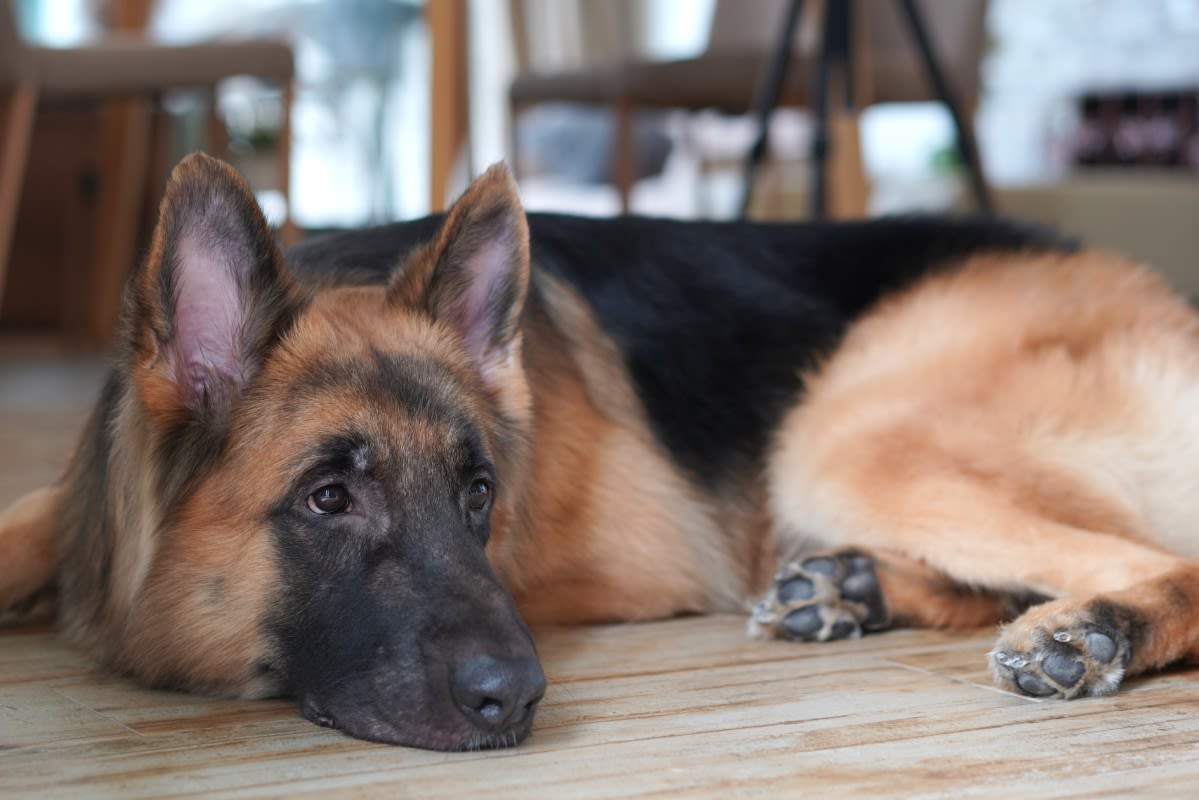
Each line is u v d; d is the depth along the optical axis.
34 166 4.41
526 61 3.53
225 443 1.15
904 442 1.39
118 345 1.19
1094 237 3.69
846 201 2.56
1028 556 1.31
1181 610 1.22
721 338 1.50
